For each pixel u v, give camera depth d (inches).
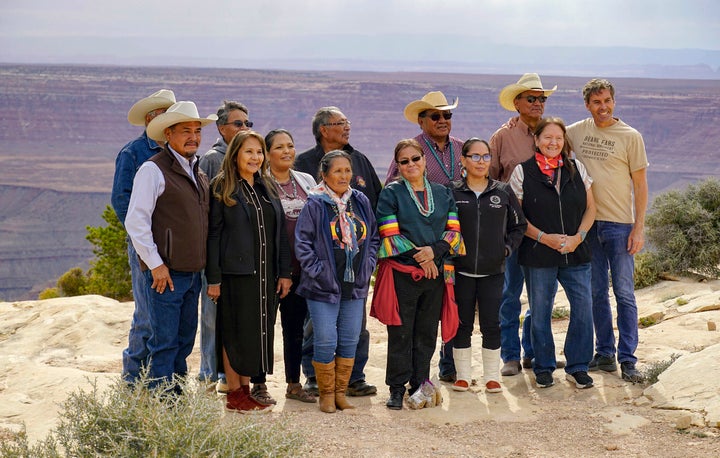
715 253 445.1
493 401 246.8
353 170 257.8
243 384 236.1
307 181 252.2
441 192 243.6
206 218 222.8
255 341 227.0
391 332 241.8
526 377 273.4
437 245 237.1
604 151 267.6
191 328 231.0
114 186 227.6
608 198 267.6
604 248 273.1
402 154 237.3
